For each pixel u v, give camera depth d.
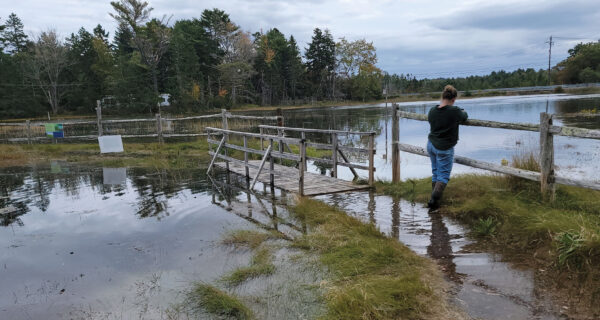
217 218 5.96
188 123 26.59
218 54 67.81
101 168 11.00
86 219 6.13
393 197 6.65
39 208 6.85
